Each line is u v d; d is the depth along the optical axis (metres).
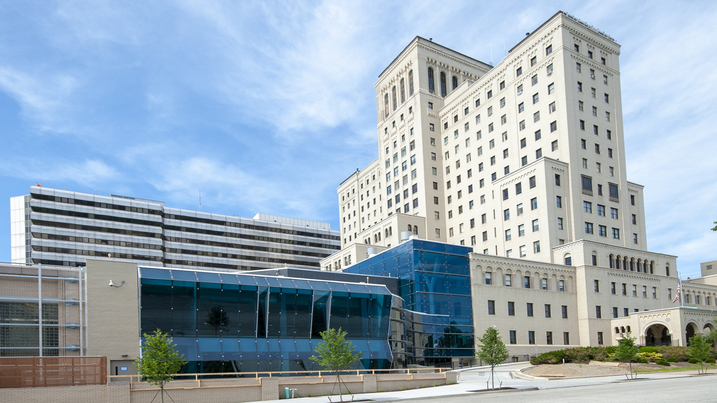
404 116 114.88
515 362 65.19
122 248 134.62
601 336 73.00
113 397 32.72
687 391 30.66
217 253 153.00
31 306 39.00
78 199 131.62
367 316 49.22
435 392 38.16
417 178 108.31
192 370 40.38
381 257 72.31
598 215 82.50
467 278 67.00
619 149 88.06
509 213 85.50
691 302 86.56
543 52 87.94
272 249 163.25
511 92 93.44
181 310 41.75
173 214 148.75
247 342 43.62
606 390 33.81
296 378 38.97
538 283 72.06
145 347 33.31
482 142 99.12
